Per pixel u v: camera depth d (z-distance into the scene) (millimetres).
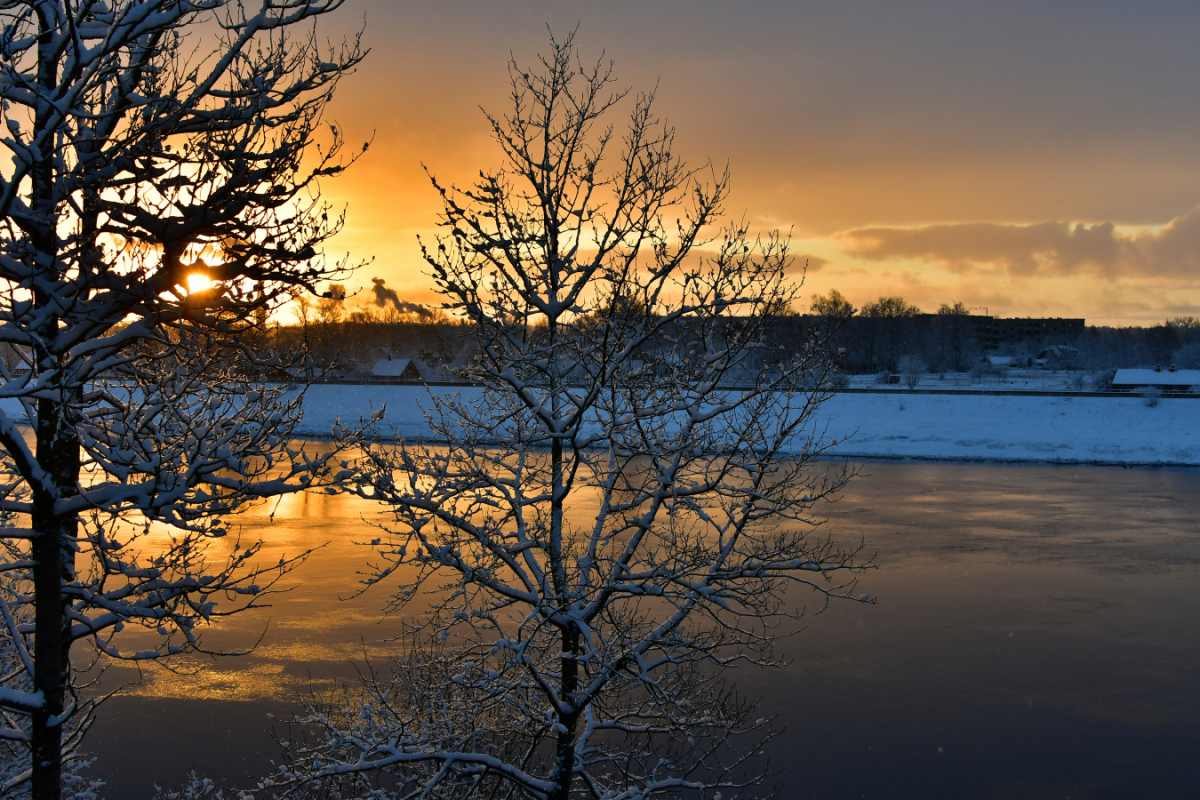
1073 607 24828
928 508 40156
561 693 9875
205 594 8156
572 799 11789
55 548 6934
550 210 9508
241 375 8773
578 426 9508
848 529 34844
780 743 15992
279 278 7398
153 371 8352
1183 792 14648
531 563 10055
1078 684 19219
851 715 17344
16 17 6934
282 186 7285
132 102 6637
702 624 17688
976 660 20438
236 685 18312
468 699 10781
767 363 10172
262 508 37469
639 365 10500
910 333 151000
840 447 60750
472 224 9250
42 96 6141
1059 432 62250
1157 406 64500
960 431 62938
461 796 10352
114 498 7070
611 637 10273
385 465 9195
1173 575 28438
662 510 18281
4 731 6887
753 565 9711
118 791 14055
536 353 9586
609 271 9227
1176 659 20797
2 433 6609
